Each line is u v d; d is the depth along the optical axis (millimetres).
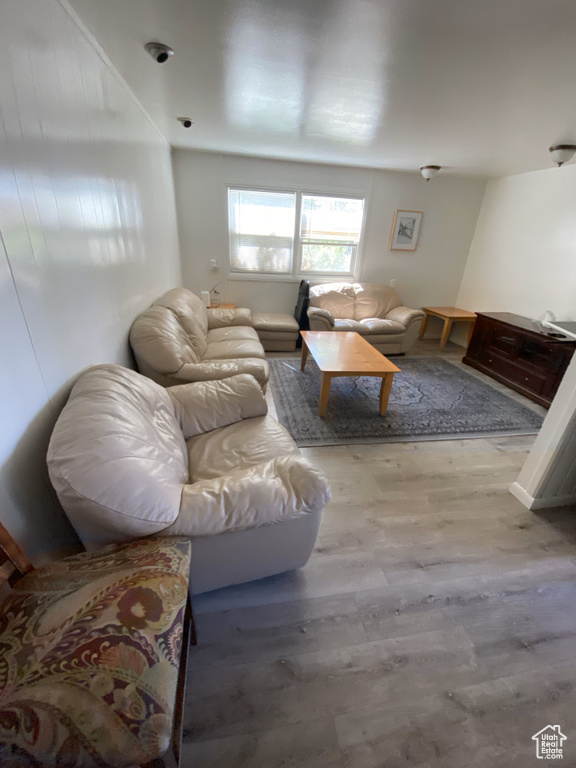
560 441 1678
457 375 3689
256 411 1805
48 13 1129
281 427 1730
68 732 555
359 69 1702
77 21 1333
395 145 3027
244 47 1537
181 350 2197
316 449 2324
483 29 1325
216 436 1658
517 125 2346
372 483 2008
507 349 3445
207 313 3654
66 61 1257
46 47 1120
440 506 1848
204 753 922
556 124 2271
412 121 2385
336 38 1439
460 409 2930
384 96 2002
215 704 1021
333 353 2904
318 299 4258
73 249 1312
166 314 2324
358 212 4359
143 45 1552
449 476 2096
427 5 1197
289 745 941
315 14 1280
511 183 4023
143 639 678
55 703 569
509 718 1019
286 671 1106
